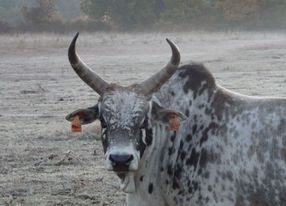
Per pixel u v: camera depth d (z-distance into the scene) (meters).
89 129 21.31
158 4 90.81
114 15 90.69
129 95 10.66
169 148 11.34
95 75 11.02
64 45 59.97
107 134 10.52
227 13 85.88
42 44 60.47
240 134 10.86
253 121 10.88
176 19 87.00
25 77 39.31
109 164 10.23
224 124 11.07
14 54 53.97
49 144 20.31
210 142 11.02
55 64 46.56
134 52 55.53
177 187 11.17
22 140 21.00
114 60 48.78
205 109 11.34
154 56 51.41
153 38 70.56
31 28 82.12
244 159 10.68
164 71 10.94
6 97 30.92
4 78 39.03
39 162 18.30
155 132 11.18
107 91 10.77
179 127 11.02
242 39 68.69
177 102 11.55
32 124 23.67
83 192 15.74
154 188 11.38
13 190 15.98
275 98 11.10
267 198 10.52
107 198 15.32
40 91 32.59
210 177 10.85
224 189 10.76
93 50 57.25
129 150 10.25
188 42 65.12
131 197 11.43
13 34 75.06
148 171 11.27
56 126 22.97
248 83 32.97
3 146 20.20
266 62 44.06
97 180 16.59
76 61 10.98
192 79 11.57
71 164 18.08
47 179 16.75
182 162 11.15
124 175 10.98
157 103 11.15
